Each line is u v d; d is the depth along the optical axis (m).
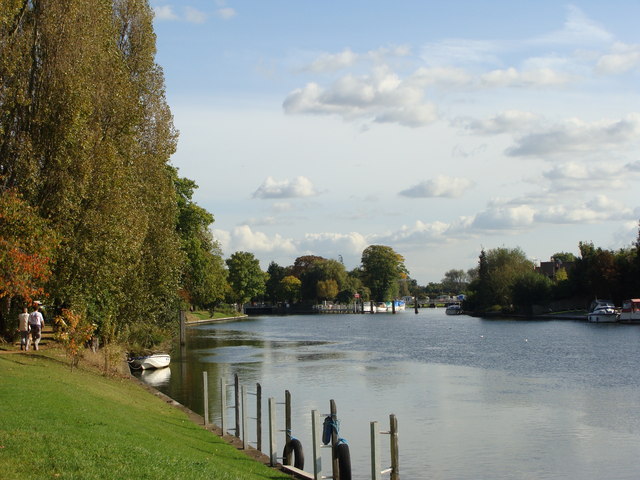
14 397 20.62
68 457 14.40
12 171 32.28
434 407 35.75
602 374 48.06
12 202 27.19
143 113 43.09
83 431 17.31
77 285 34.22
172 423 25.83
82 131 33.16
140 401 29.48
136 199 39.56
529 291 141.12
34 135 32.72
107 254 34.47
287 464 21.67
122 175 35.25
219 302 173.50
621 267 122.81
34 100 32.66
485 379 46.59
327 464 24.91
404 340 86.44
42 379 25.56
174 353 68.94
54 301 38.84
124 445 16.58
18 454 14.12
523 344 74.44
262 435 28.23
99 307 41.00
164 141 45.28
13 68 31.34
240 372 51.53
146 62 43.50
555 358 59.03
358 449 26.84
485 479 23.14
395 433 17.61
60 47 32.62
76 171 32.94
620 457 25.64
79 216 33.78
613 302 123.56
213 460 19.06
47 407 19.77
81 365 35.53
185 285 76.44
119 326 43.06
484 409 35.09
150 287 46.06
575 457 25.75
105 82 36.00
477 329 106.81
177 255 47.53
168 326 62.31
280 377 48.31
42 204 32.62
